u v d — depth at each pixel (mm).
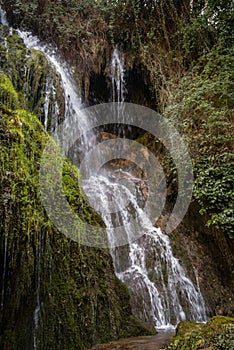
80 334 3184
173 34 7961
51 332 2980
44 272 2957
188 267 5867
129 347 3168
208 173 5578
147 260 5578
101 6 8336
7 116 3311
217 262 6234
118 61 8555
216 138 5680
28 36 7809
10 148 2924
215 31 7121
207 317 5121
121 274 5070
